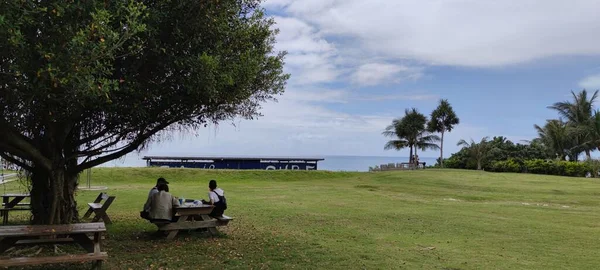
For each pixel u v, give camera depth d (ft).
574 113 162.81
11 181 66.49
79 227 20.75
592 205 65.77
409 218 45.01
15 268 21.94
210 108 26.61
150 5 20.71
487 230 38.58
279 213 46.44
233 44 25.27
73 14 15.97
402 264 24.88
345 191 79.66
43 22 15.74
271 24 30.07
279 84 31.71
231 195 68.49
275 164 147.74
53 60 15.24
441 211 52.06
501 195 77.71
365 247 29.32
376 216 45.91
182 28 21.68
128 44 20.24
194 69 21.49
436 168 156.97
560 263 26.53
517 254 28.86
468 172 125.90
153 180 99.35
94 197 60.13
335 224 39.63
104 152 29.25
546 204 65.51
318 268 23.40
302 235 33.17
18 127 23.11
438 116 170.40
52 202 26.66
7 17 13.75
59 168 26.71
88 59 15.33
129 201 55.57
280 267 23.27
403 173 122.52
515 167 142.92
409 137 169.68
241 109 31.60
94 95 16.62
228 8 23.34
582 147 151.84
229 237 31.04
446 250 29.43
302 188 85.05
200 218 32.45
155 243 28.50
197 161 145.28
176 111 25.90
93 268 20.90
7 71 15.83
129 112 23.66
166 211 29.12
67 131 26.37
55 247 25.68
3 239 19.84
